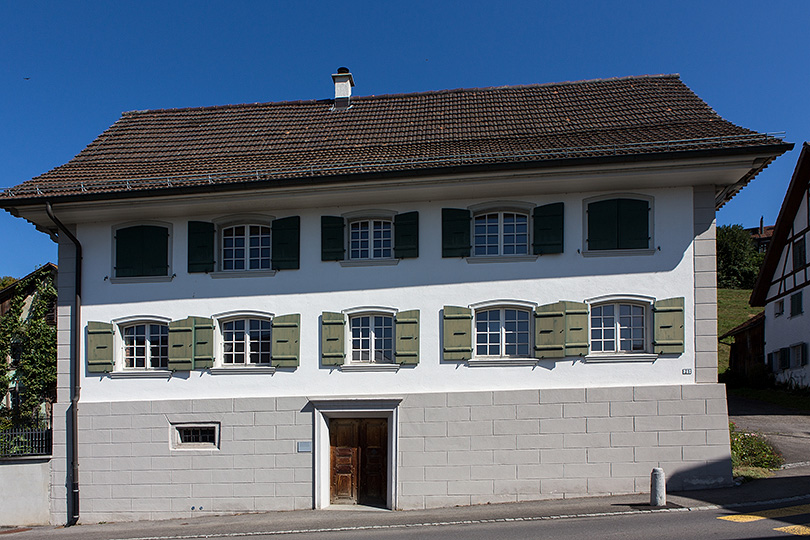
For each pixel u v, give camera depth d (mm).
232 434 14219
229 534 12094
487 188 13531
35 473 14797
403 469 13586
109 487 14469
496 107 17281
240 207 14531
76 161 16641
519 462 13344
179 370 14516
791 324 28188
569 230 13672
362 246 14523
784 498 11711
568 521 11125
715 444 12945
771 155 12344
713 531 9680
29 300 23250
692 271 13297
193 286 14719
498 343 13820
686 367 13148
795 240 27766
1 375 21203
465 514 12445
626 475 13102
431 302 13906
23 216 15039
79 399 14789
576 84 17969
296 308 14336
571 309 13438
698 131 13414
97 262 15109
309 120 18031
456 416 13555
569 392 13312
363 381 13961
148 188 14008
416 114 17531
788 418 21500
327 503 14016
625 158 12562
